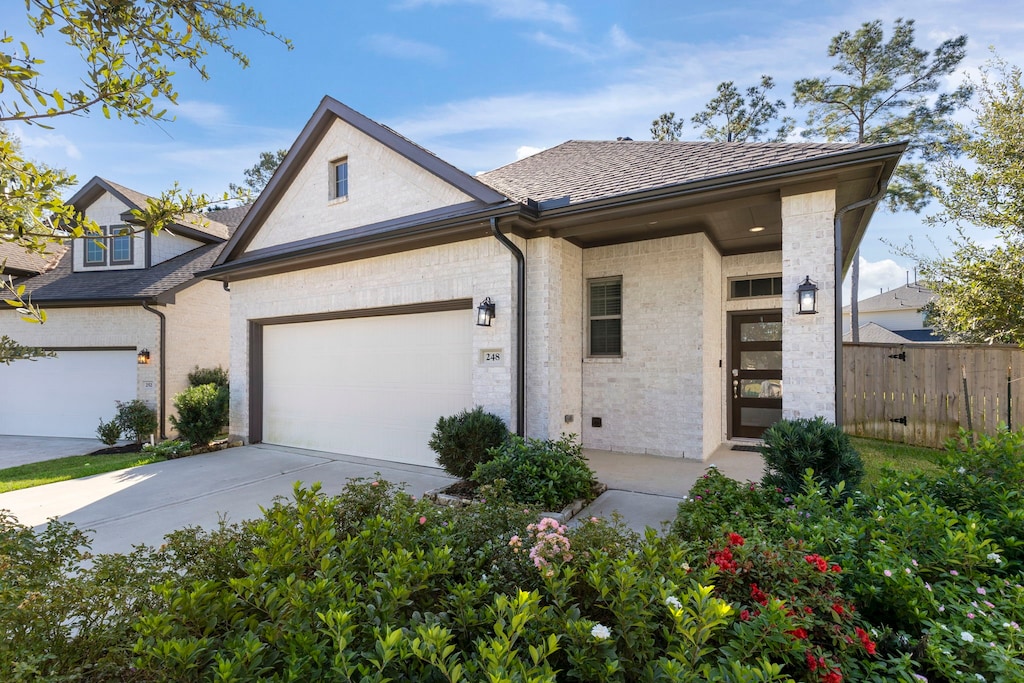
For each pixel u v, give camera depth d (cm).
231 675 154
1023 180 702
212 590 202
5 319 1171
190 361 1136
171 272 1166
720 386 847
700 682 165
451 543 263
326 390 863
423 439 747
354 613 187
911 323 3203
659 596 195
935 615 227
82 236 231
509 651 166
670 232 738
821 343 508
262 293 934
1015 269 700
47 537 292
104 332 1102
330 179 852
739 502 388
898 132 1630
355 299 803
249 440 941
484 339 661
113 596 212
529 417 660
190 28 255
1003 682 181
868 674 200
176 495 605
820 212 510
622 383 789
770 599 197
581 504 521
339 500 316
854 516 324
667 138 2384
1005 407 715
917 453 733
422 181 730
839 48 1700
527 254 667
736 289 859
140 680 198
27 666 168
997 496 321
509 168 959
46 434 1141
